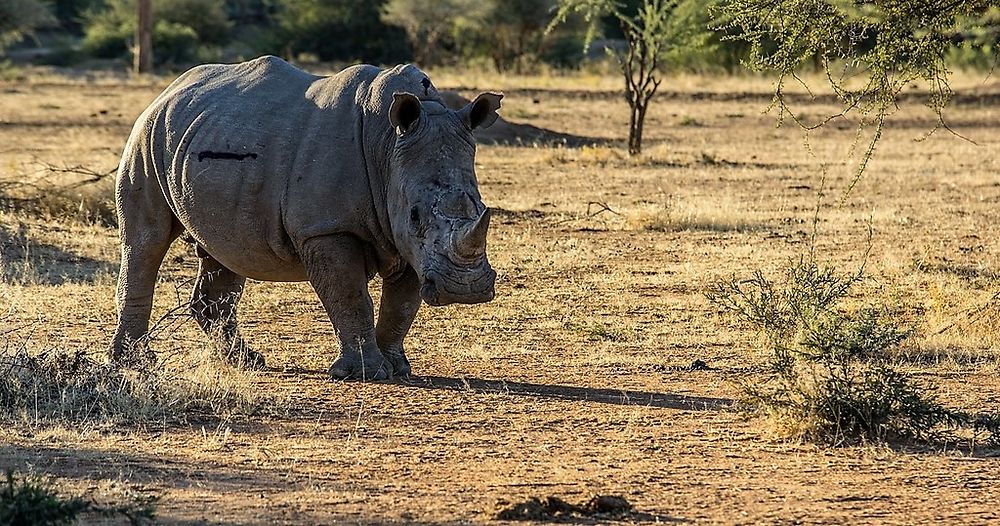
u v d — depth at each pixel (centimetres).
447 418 2241
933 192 5938
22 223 4503
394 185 2358
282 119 2522
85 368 2383
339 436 2111
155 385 2289
